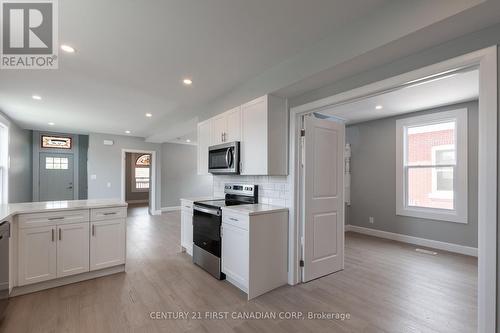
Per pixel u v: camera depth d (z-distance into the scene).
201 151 4.02
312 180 2.92
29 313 2.15
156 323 2.04
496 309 1.46
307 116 2.88
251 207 2.82
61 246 2.65
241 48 2.27
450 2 1.41
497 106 1.46
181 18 1.83
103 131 6.56
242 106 3.05
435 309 2.26
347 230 5.33
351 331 1.95
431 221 4.15
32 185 6.42
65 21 1.86
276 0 1.65
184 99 3.70
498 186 1.46
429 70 1.75
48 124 5.62
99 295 2.49
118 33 2.02
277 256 2.71
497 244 1.46
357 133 5.22
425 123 4.21
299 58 2.35
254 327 2.00
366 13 1.80
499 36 1.46
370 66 2.04
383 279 2.90
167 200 8.06
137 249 4.02
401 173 4.52
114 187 7.02
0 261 2.08
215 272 2.92
